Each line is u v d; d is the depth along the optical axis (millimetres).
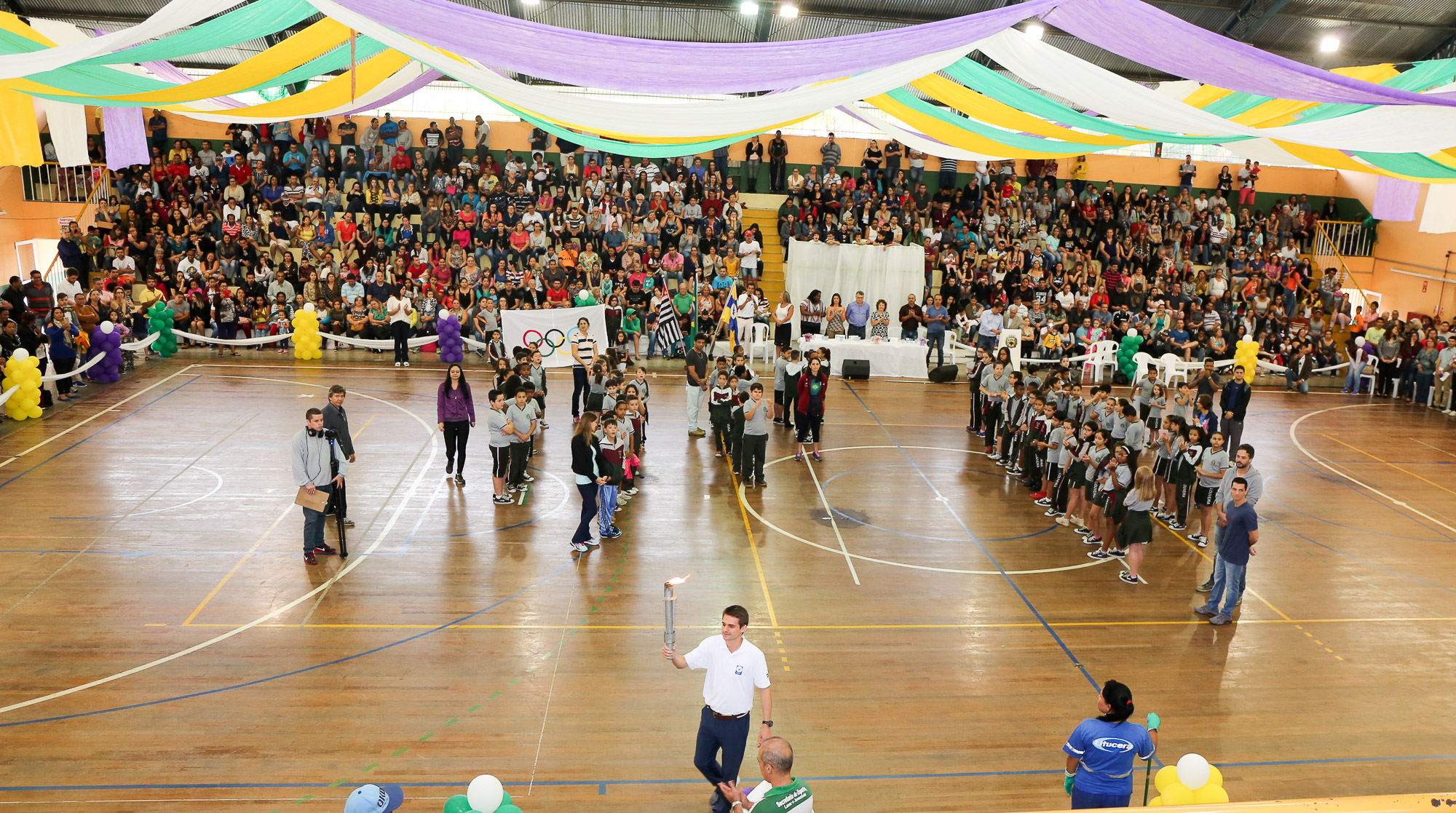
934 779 7500
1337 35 23688
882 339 23750
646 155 15148
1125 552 12359
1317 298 29547
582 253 25562
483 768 7422
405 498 13383
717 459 15969
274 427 16484
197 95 9766
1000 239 28500
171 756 7387
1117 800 6066
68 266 23391
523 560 11438
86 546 11258
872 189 29109
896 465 16016
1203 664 9562
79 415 16797
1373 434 19656
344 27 9062
